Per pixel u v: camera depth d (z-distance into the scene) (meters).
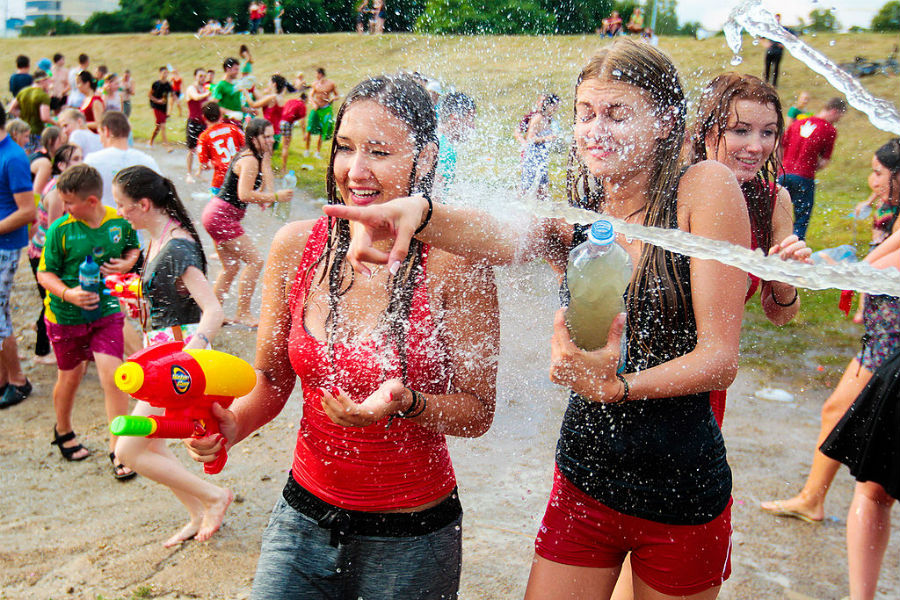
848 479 3.74
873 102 2.62
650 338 1.67
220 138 6.13
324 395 1.54
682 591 1.76
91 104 12.39
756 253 1.65
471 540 3.08
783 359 5.11
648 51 1.68
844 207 5.05
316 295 1.75
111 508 3.61
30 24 38.47
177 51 23.66
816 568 3.00
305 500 1.74
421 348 1.66
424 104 1.68
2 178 4.61
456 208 1.55
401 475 1.67
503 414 3.20
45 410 4.76
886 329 2.94
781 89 5.93
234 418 1.81
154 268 3.21
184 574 3.02
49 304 3.93
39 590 2.90
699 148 2.26
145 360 1.69
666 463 1.70
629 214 1.75
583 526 1.82
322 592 1.74
